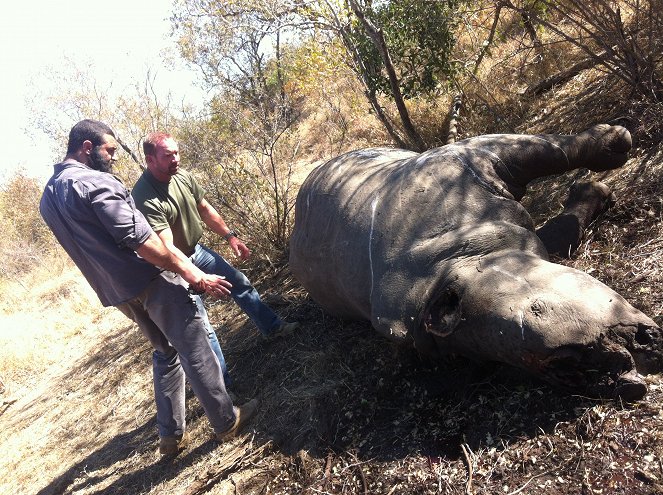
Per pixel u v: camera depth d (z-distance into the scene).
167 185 4.50
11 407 7.36
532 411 3.16
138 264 3.87
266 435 4.17
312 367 4.45
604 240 4.02
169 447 4.46
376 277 3.80
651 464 2.63
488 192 3.82
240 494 3.78
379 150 4.69
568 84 6.14
